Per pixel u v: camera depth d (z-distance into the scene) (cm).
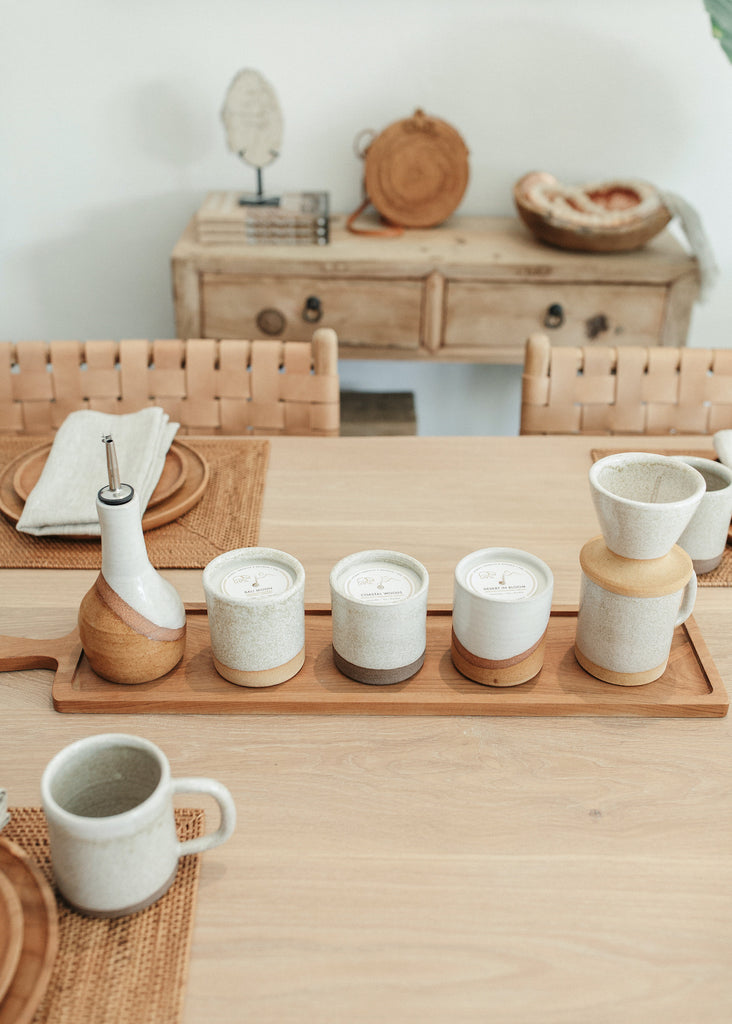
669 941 61
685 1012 57
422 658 84
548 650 88
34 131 230
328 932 62
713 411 139
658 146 232
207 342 138
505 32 220
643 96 227
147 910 62
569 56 223
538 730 79
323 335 136
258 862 67
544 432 141
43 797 58
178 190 238
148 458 110
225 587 82
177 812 70
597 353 137
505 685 82
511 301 208
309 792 73
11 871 61
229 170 236
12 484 113
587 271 204
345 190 240
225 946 61
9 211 240
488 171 237
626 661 81
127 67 224
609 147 233
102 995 57
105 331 256
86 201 239
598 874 66
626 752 77
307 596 95
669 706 81
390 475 121
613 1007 57
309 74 226
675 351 137
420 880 65
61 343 138
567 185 235
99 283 250
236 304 209
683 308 208
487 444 131
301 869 66
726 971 59
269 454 126
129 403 140
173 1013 56
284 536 106
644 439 132
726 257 244
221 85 226
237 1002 57
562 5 217
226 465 121
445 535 107
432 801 72
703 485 76
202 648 87
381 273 205
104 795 64
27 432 141
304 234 210
